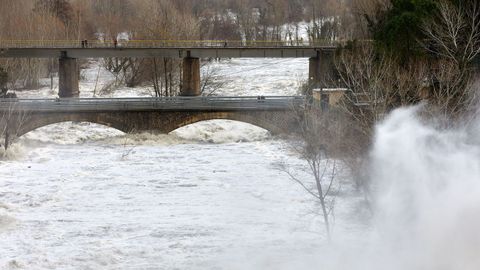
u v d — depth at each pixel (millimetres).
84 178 103688
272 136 134250
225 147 127875
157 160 116188
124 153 121438
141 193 95625
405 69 107125
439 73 100000
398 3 118312
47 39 184750
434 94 93875
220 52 151875
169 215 85625
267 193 93875
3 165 111312
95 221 83125
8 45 162375
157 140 130250
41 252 72312
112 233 78750
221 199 92312
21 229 79750
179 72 169750
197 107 131625
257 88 175500
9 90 177750
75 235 78000
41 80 198000
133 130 132875
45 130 138375
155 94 157500
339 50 130000
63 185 99562
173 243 75188
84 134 137375
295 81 181000
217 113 131500
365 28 157125
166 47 150750
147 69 179250
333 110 103625
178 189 97688
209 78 174000
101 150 124875
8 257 70562
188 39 179375
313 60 151250
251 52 151500
